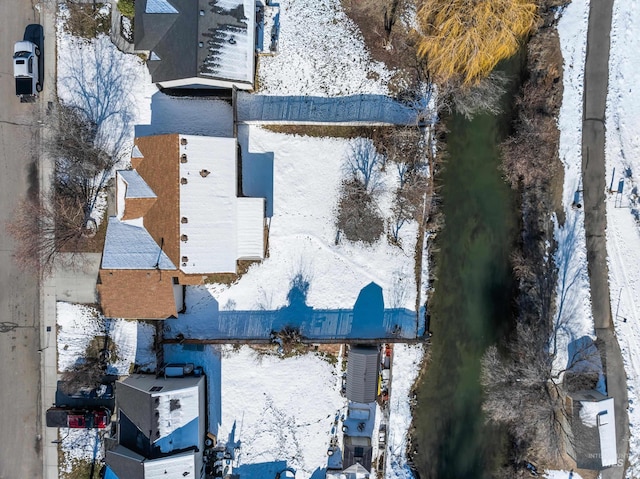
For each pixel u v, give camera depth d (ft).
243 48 77.97
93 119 83.15
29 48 79.82
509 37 71.20
